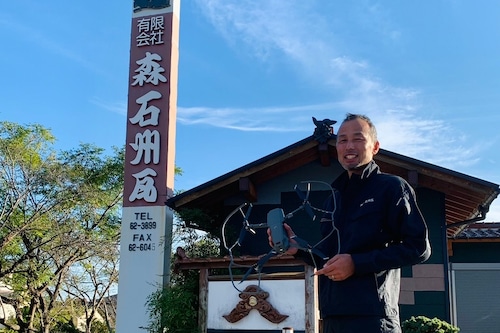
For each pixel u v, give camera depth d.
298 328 6.55
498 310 12.16
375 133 2.27
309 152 8.28
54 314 12.83
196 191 8.16
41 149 11.93
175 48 9.29
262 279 6.81
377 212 2.07
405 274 7.99
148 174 8.72
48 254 11.37
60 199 11.14
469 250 12.40
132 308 8.20
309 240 8.27
